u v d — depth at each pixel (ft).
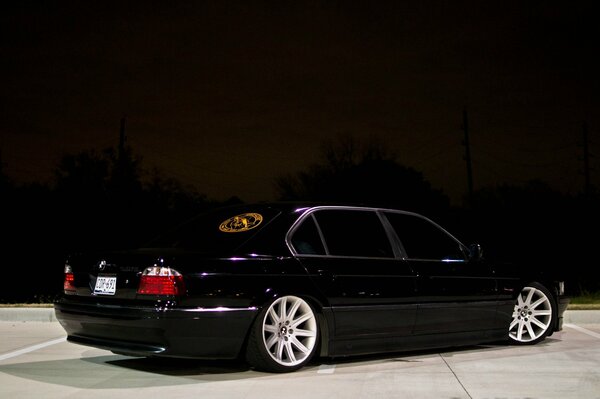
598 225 125.18
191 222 24.70
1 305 41.57
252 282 20.70
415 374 21.47
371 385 19.80
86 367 22.77
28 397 18.37
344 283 22.33
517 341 27.55
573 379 20.75
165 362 23.62
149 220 121.90
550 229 126.11
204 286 20.08
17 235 102.42
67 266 23.08
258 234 21.97
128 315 19.98
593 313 36.81
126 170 123.34
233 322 20.26
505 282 26.66
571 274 96.07
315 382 20.18
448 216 124.98
